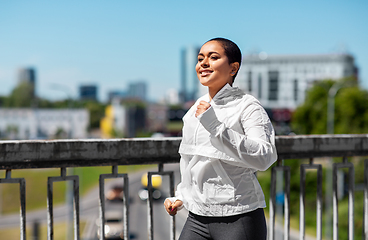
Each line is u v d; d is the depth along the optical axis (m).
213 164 1.71
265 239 1.80
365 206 2.71
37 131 99.94
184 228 1.87
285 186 2.48
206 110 1.59
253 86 117.75
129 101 146.00
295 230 23.95
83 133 100.00
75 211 2.12
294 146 2.47
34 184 43.88
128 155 2.17
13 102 131.50
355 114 42.59
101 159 2.12
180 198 1.88
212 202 1.73
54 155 2.04
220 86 1.80
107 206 33.34
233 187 1.71
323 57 114.50
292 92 115.81
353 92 42.75
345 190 18.75
